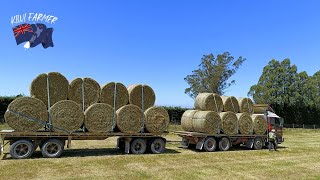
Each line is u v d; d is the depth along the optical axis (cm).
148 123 1593
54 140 1373
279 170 1281
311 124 4934
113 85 1538
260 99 4622
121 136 1523
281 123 2131
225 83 4497
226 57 4475
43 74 1372
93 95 1484
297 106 4747
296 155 1738
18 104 1299
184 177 1092
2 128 2453
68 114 1384
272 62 4703
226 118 1869
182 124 1961
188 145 1906
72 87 1434
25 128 1306
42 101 1360
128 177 1059
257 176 1157
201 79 4494
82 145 1867
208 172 1191
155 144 1625
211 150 1800
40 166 1172
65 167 1174
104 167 1208
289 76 4631
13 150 1304
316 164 1456
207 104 1873
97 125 1455
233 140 1934
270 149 1902
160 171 1175
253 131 2000
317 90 4934
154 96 1655
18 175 1024
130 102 1589
